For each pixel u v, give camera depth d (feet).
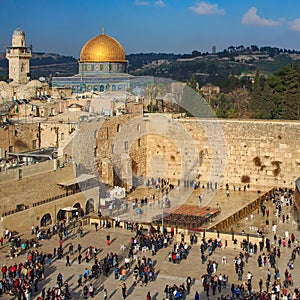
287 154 295.07
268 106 408.26
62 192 236.43
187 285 167.63
